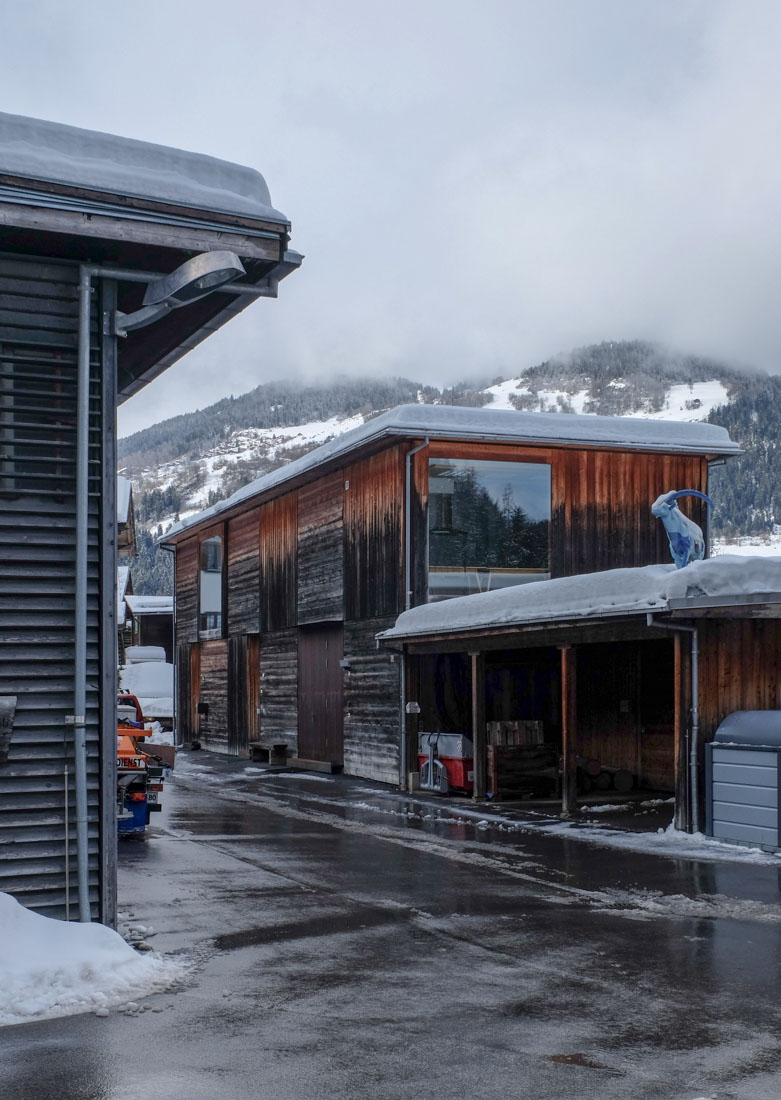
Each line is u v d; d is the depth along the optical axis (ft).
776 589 47.62
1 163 24.32
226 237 26.48
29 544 26.48
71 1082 18.13
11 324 26.63
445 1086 18.10
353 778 81.97
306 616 93.45
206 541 122.42
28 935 24.16
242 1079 18.35
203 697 122.62
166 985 23.97
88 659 26.68
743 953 27.32
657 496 83.66
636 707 70.38
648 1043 20.31
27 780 25.94
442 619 66.95
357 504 83.46
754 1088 18.03
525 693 75.05
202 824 53.57
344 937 29.01
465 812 58.85
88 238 25.49
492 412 77.56
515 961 26.50
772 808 43.27
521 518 78.89
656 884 36.86
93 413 27.27
